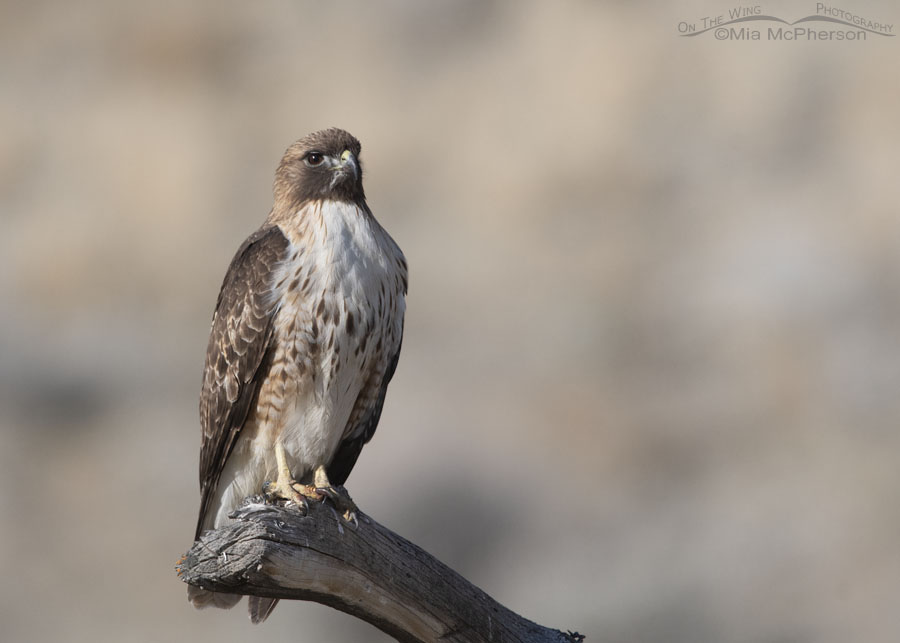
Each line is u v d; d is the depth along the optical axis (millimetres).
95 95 24250
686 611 15688
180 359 19203
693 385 18469
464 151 21844
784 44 22984
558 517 16438
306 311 7902
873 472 17250
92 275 20609
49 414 18484
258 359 8016
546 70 23109
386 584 6836
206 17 25219
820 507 16797
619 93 22359
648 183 21188
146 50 24922
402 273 8352
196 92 24109
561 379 18406
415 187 21484
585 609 15367
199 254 20750
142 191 21953
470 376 18312
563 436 17641
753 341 18891
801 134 21828
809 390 18297
